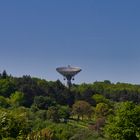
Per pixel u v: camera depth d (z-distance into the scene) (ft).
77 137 463.42
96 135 465.88
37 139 140.36
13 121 156.87
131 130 238.68
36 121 509.76
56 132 480.64
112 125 246.47
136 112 243.40
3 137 151.53
